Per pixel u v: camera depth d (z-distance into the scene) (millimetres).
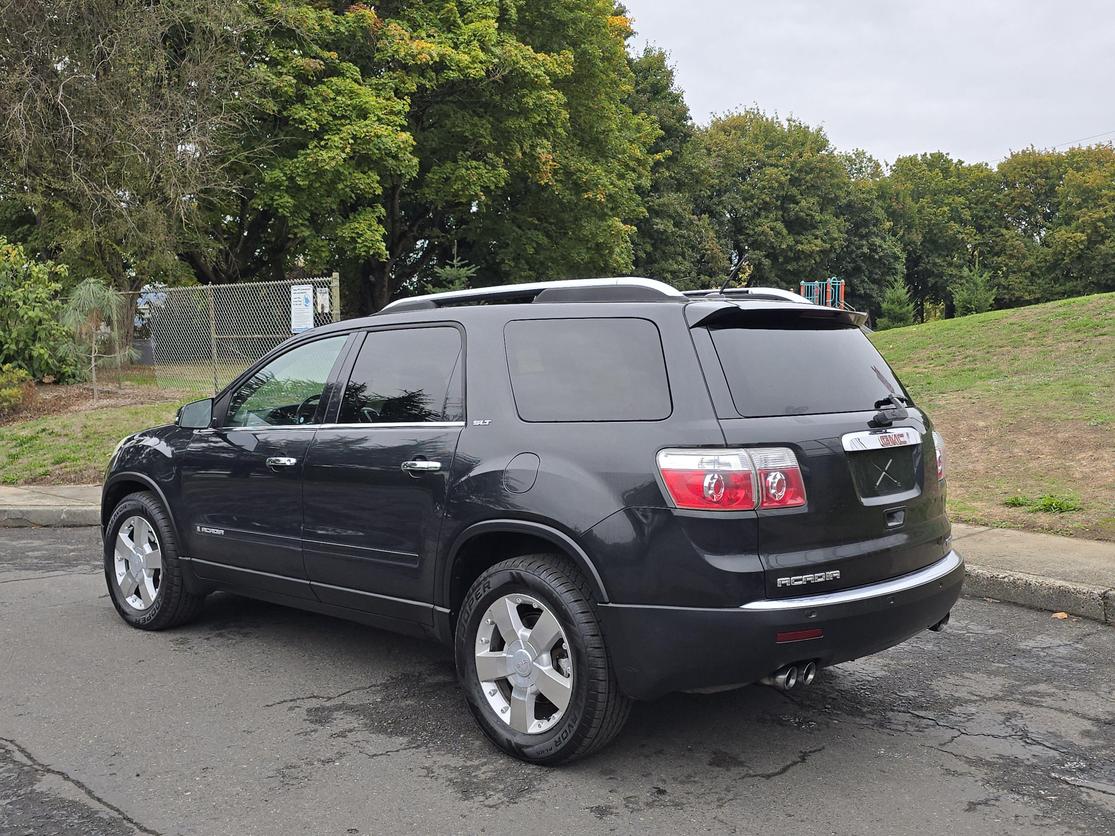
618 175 33906
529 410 3850
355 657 5082
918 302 78688
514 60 25281
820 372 3826
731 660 3326
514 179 30141
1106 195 65875
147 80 20438
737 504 3328
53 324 17062
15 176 20719
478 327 4148
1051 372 13219
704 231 48281
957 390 12992
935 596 3803
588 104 30891
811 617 3336
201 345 16750
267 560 4832
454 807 3338
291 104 23359
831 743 3904
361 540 4348
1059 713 4242
